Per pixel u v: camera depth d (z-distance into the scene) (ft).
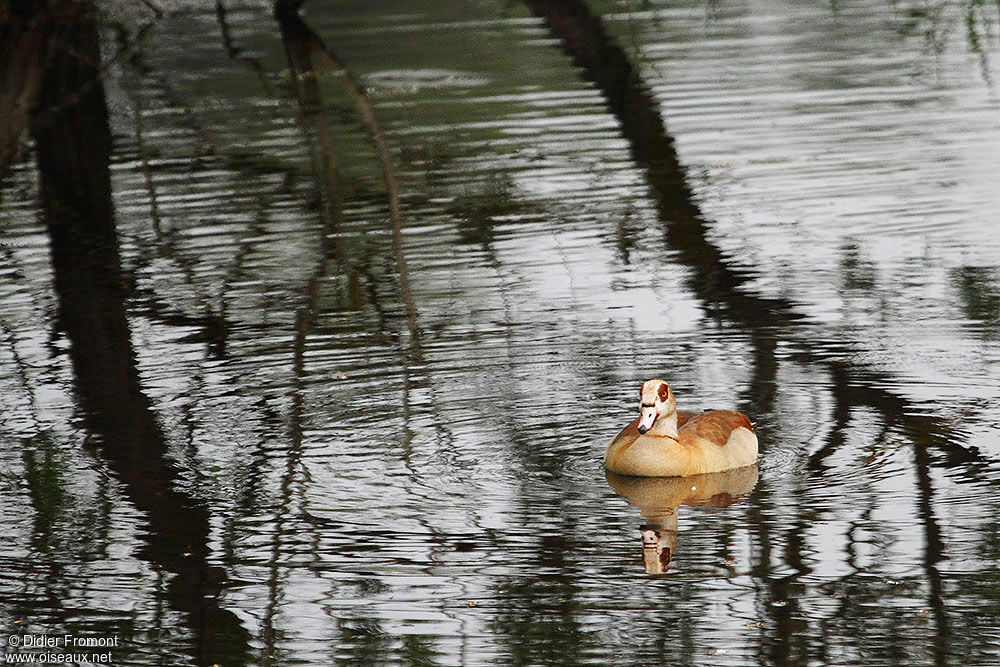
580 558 36.65
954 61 95.09
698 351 51.83
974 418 44.65
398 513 39.68
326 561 36.76
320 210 72.90
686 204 70.38
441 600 34.63
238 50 109.70
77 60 108.37
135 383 50.67
